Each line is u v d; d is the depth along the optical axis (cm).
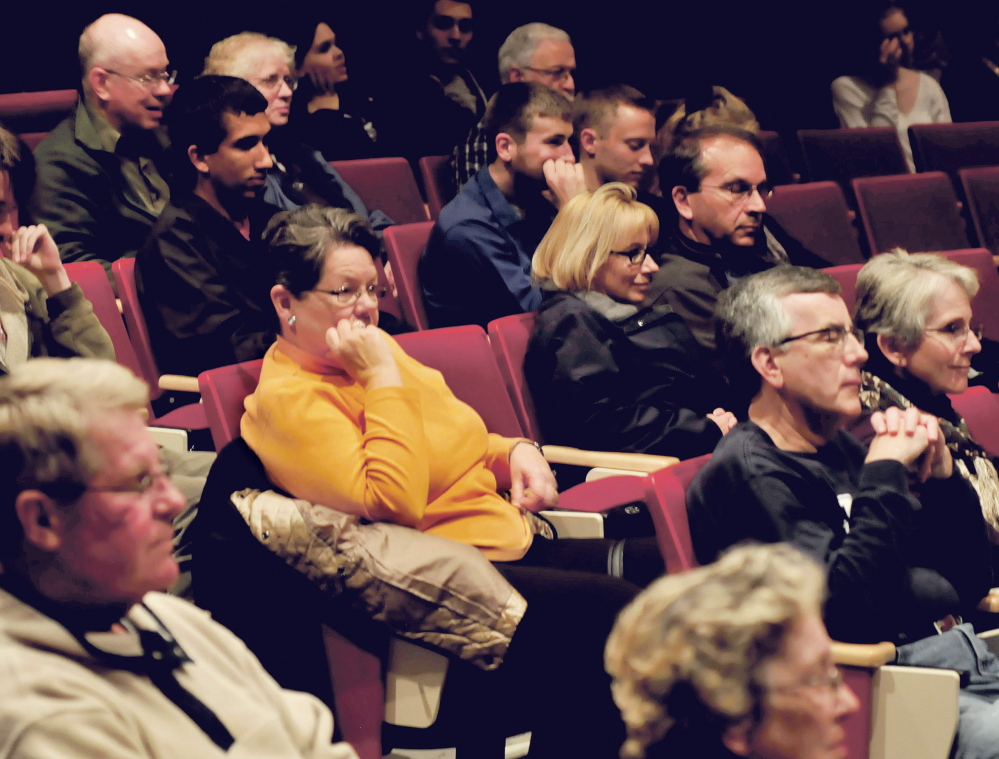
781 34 1216
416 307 607
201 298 535
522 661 350
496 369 472
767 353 366
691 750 179
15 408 205
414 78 914
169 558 218
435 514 395
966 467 417
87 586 211
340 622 353
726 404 531
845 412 364
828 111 1166
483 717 358
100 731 194
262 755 218
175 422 504
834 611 334
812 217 774
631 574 404
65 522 207
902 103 1075
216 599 359
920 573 360
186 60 920
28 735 188
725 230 566
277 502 358
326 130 838
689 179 568
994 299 661
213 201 561
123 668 211
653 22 1167
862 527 342
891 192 796
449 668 355
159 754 206
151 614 232
